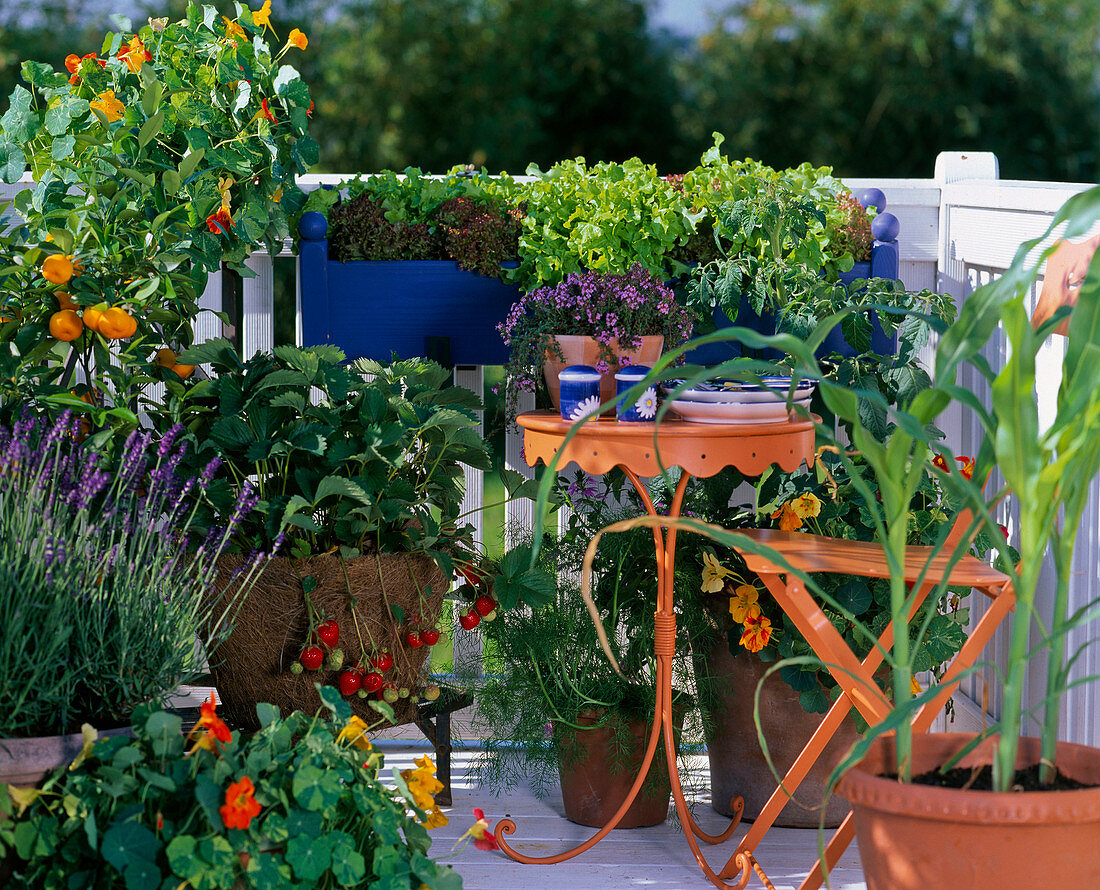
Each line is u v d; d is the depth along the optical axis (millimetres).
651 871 2625
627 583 2916
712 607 2822
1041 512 1707
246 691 2670
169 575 2291
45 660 2008
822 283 3174
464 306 3367
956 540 2637
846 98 12117
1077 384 1631
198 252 2865
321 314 3367
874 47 12000
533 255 3285
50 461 2504
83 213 2863
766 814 2461
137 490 2619
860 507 2816
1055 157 12000
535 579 2758
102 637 2115
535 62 12055
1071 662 1794
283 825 1949
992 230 3191
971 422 3375
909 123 12008
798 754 2803
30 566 2105
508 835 2826
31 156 3006
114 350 3004
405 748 3391
